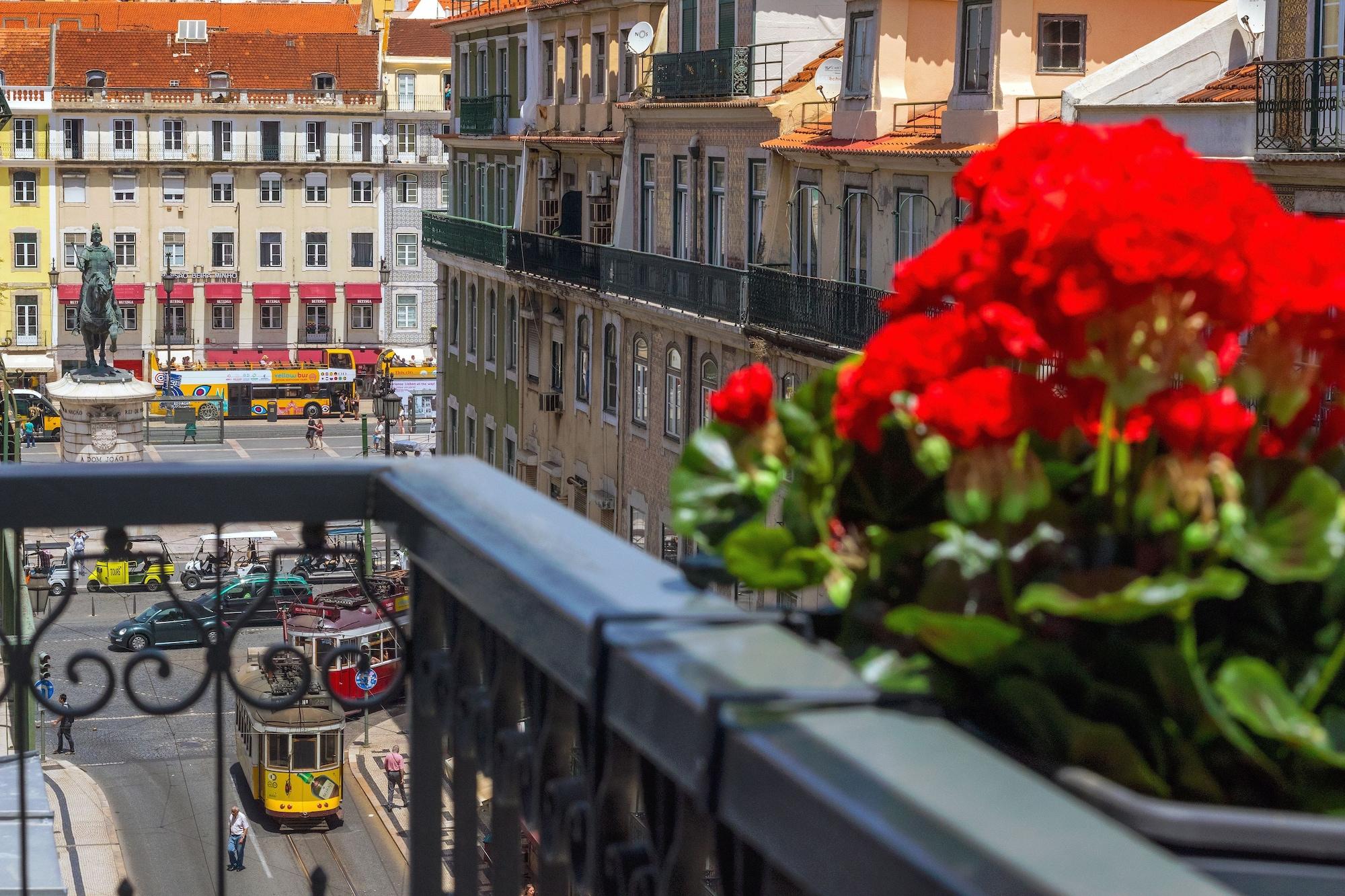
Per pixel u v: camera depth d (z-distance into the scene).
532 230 55.59
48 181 101.38
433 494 3.21
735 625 2.32
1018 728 2.05
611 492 47.28
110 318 55.62
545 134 54.78
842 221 35.16
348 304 107.06
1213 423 2.06
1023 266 2.13
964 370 2.21
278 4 110.88
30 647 3.54
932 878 1.59
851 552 2.34
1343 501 2.04
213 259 104.69
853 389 2.25
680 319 41.00
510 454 57.34
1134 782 1.97
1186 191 2.08
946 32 34.22
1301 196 22.69
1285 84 22.69
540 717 2.74
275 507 3.52
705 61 41.91
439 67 107.00
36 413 94.38
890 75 33.97
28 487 3.41
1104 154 2.17
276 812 39.38
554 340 52.19
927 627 2.02
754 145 39.62
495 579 2.76
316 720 39.53
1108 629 2.09
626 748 2.38
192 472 3.48
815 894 1.80
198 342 104.88
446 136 64.50
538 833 2.73
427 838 3.41
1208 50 25.73
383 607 3.60
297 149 105.19
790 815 1.85
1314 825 1.85
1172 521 2.09
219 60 104.81
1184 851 1.87
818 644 2.37
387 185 106.75
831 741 1.83
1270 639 2.11
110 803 40.34
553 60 55.09
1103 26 30.47
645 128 46.25
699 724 2.04
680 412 42.41
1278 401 2.24
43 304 101.88
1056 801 1.65
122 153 102.44
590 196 50.75
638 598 2.44
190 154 103.50
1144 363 2.09
